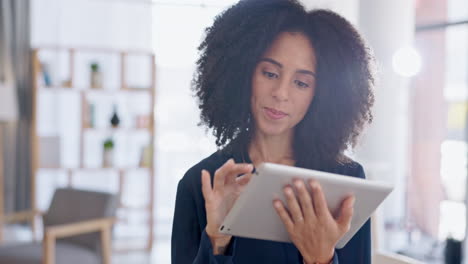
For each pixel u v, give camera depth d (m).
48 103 5.42
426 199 4.99
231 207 0.86
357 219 0.86
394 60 4.61
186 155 5.94
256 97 0.94
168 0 5.66
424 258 4.46
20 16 5.29
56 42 5.41
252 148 1.01
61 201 3.42
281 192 0.78
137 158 5.51
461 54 4.63
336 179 0.77
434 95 4.87
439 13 4.79
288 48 0.91
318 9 0.97
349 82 0.96
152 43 5.68
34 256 2.97
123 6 5.54
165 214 5.84
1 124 5.24
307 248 0.81
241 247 0.96
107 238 3.13
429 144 4.95
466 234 4.44
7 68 5.28
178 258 0.98
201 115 1.06
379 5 4.94
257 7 0.97
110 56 5.48
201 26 5.72
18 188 5.34
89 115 4.92
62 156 5.44
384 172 5.02
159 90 5.84
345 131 0.99
